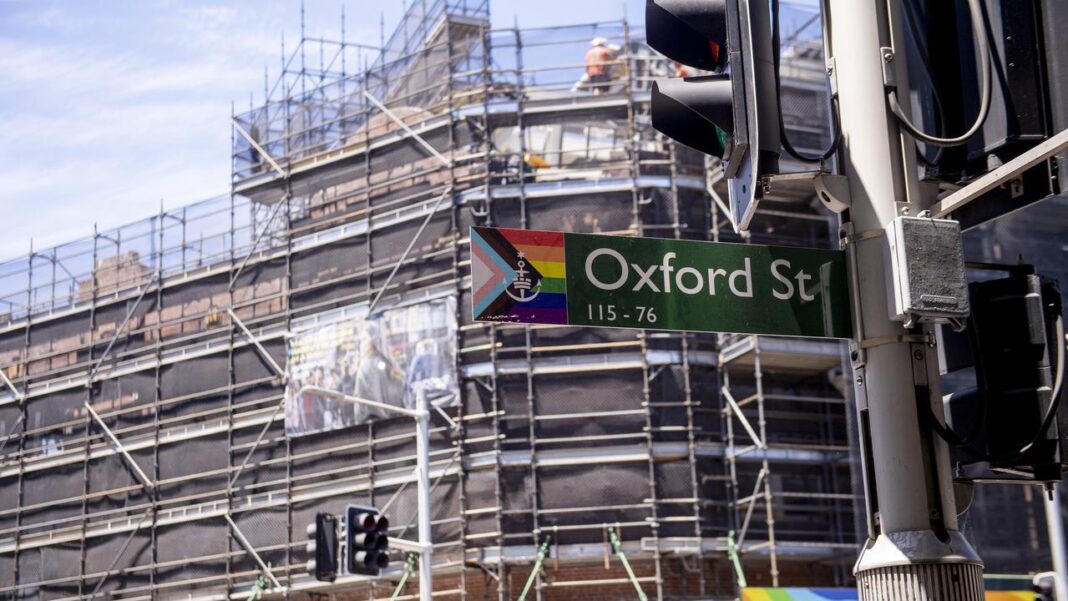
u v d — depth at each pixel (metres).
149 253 43.69
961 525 5.61
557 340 36.69
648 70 39.00
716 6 5.62
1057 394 5.41
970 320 5.58
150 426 41.84
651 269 5.90
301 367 38.88
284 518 38.69
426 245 38.41
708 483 35.59
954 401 5.63
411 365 37.12
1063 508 19.02
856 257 5.55
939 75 5.95
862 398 5.50
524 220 37.44
